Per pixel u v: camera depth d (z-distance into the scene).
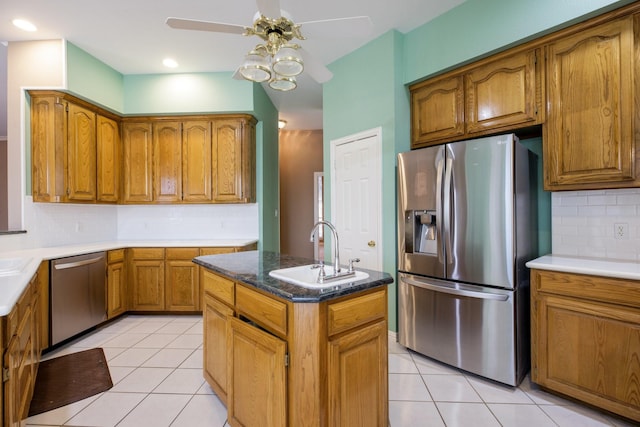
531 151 2.36
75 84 3.11
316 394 1.28
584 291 1.81
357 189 3.20
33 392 2.04
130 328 3.20
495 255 2.11
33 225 3.05
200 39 3.04
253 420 1.50
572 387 1.86
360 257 3.15
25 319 1.70
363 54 3.12
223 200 3.84
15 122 2.98
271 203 4.67
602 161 1.96
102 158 3.54
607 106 1.94
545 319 1.96
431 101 2.81
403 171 2.61
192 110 3.75
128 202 3.80
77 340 2.89
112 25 2.79
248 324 1.58
